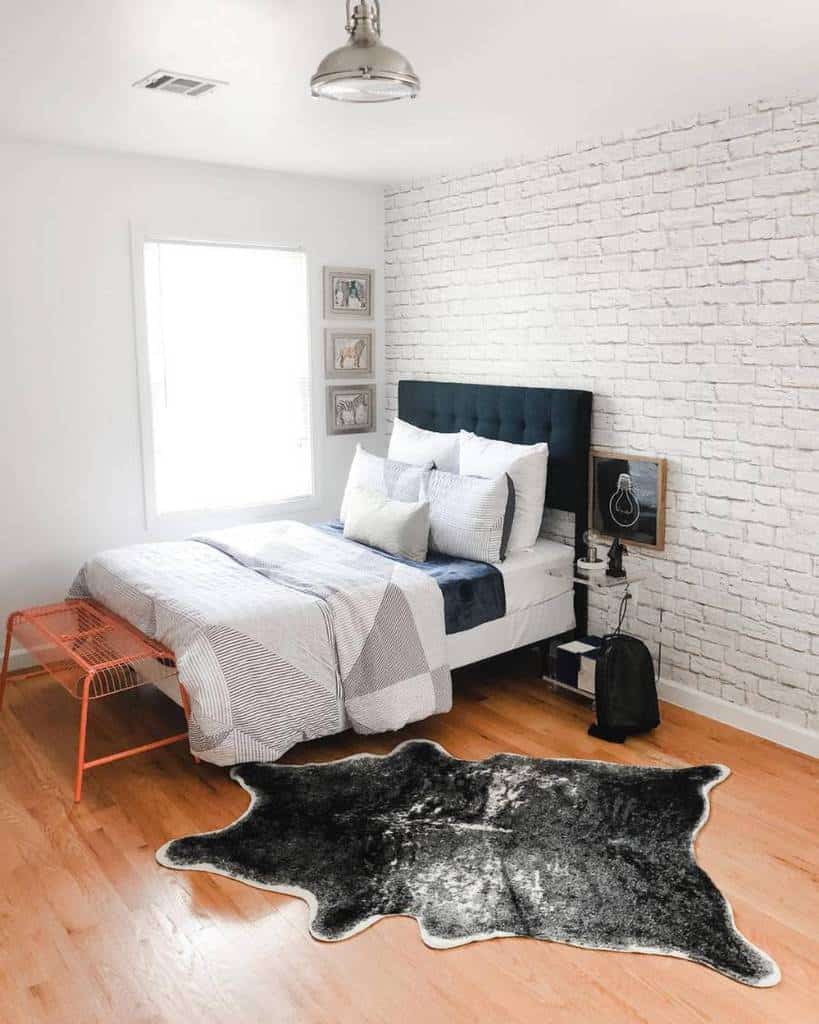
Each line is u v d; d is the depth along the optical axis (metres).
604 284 4.00
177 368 4.65
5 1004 2.19
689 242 3.64
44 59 2.84
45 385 4.22
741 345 3.51
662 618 3.96
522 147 4.13
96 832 2.92
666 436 3.83
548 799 3.11
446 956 2.35
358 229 5.13
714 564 3.72
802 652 3.46
